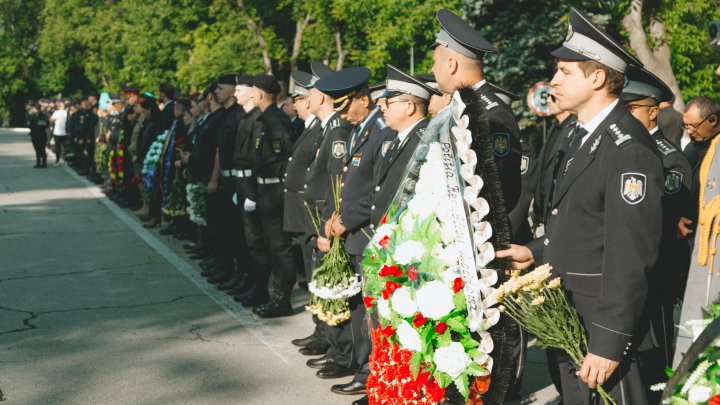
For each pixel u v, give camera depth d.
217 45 32.22
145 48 35.16
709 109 4.98
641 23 18.55
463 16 14.70
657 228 2.78
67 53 49.94
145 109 12.84
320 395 5.04
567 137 3.20
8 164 24.73
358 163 5.03
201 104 10.20
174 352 5.90
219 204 8.34
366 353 5.09
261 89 7.03
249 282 7.80
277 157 6.87
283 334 6.46
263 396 5.00
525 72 13.80
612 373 2.89
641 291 2.77
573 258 2.97
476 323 2.87
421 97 4.51
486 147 2.91
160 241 11.02
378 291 3.23
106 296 7.68
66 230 11.84
